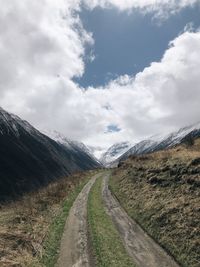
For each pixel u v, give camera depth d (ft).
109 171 307.78
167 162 151.12
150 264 76.79
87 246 88.33
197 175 118.83
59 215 120.67
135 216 114.93
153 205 113.91
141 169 170.30
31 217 110.83
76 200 150.71
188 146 193.57
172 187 122.42
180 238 86.02
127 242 91.35
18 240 85.92
